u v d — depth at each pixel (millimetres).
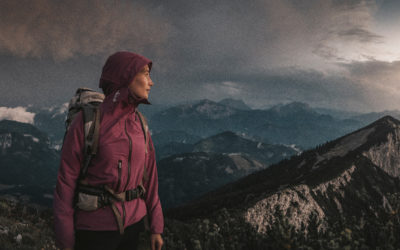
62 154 2105
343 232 4637
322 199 104688
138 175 2277
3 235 6777
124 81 2172
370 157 171500
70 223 2043
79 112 2170
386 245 4484
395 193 5473
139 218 2312
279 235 4609
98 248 2100
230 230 5215
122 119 2197
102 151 2080
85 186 2119
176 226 7215
